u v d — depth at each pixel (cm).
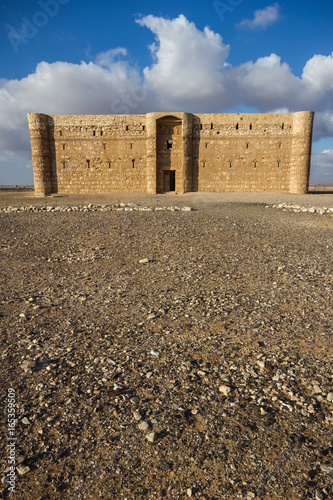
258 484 258
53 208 2350
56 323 543
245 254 1055
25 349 457
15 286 744
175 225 1612
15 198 3609
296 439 300
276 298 655
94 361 427
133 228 1523
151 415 332
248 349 456
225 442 299
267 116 4106
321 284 742
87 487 258
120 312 589
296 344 468
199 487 256
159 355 442
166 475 267
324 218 1966
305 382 381
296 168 4103
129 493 252
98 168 4303
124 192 4319
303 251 1096
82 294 688
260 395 361
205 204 2789
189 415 333
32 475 268
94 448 293
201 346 466
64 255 1056
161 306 616
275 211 2330
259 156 4172
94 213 2120
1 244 1227
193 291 701
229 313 581
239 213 2181
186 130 4044
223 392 366
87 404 348
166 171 4331
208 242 1239
